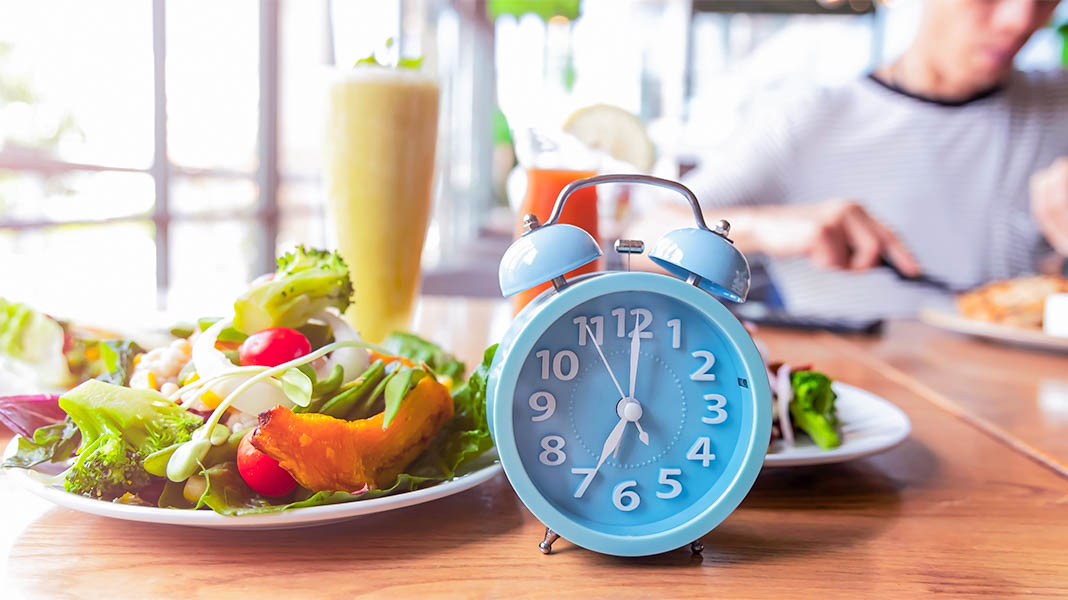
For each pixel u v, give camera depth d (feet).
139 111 6.34
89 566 1.24
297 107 9.50
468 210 15.96
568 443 1.34
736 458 1.33
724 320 1.31
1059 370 2.62
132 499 1.29
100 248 6.56
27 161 4.98
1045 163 5.89
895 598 1.23
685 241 1.32
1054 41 7.72
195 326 1.65
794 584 1.26
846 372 2.49
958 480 1.63
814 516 1.47
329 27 8.76
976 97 5.95
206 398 1.33
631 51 14.92
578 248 1.29
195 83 7.50
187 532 1.34
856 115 6.18
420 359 1.82
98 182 6.48
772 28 13.75
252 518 1.22
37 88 6.25
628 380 1.34
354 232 2.14
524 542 1.36
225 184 8.54
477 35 15.83
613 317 1.34
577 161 1.96
